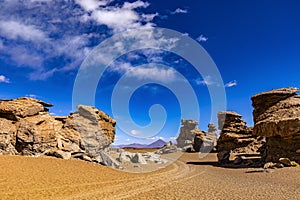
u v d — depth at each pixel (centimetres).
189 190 2241
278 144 3938
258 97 4678
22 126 3644
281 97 4438
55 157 3391
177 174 3278
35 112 3919
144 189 2252
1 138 3475
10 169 2462
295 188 2295
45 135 3669
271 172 3238
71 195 1933
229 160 4853
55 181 2328
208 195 2056
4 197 1748
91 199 1852
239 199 1922
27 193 1888
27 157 3022
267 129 3994
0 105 3769
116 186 2344
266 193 2119
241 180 2808
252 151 5666
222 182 2681
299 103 4112
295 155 3647
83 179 2528
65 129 4069
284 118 3859
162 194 2075
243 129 6512
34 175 2425
